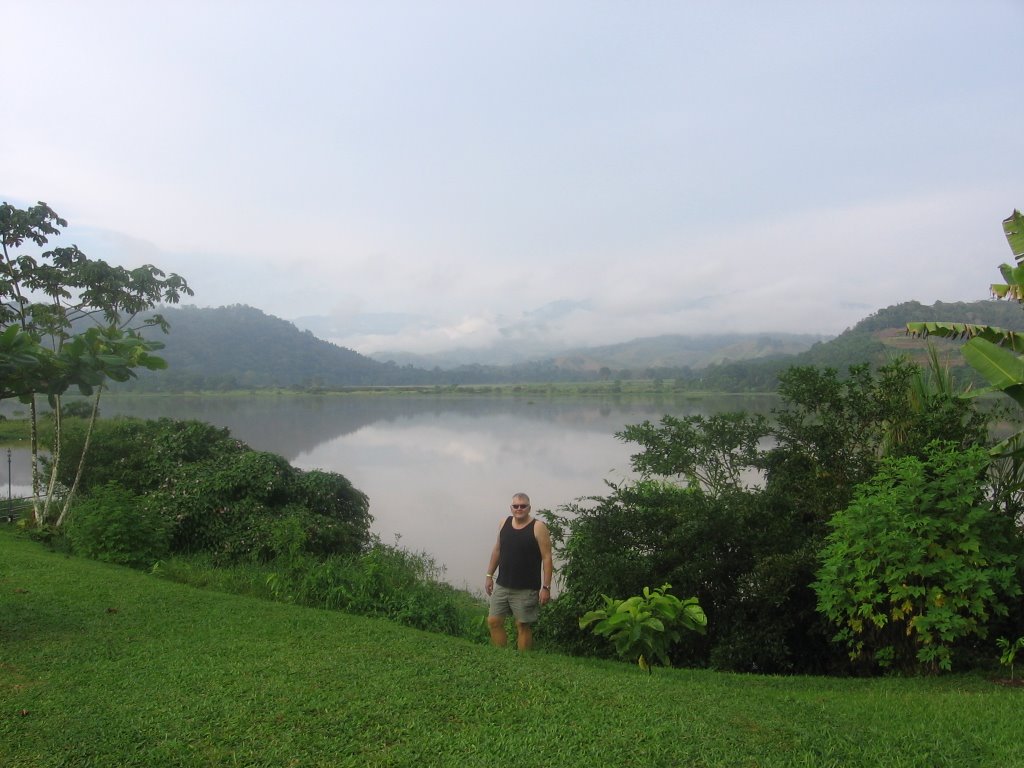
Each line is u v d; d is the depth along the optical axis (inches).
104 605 256.7
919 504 230.7
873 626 250.4
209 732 144.6
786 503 302.2
